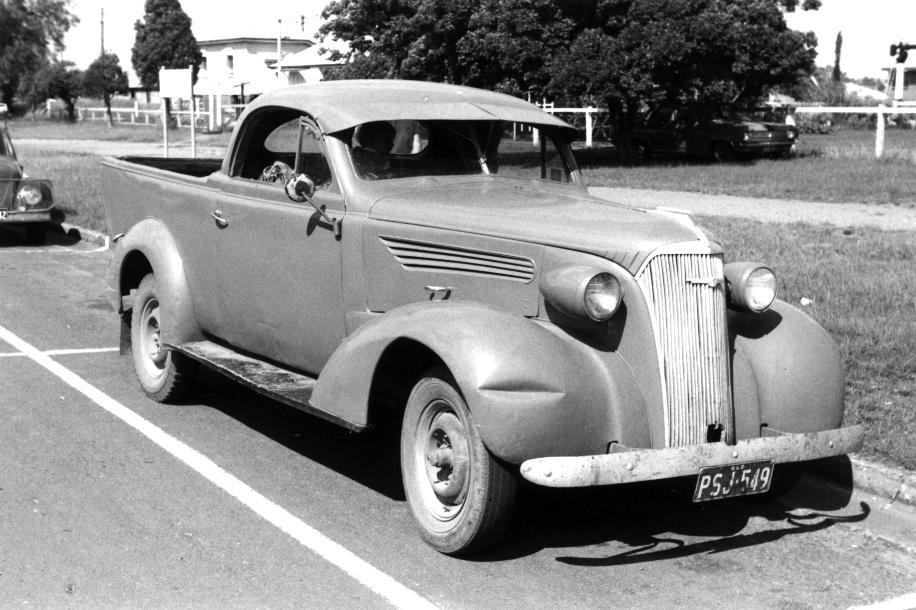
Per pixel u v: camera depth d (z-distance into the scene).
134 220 7.55
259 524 5.09
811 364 5.04
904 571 4.77
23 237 15.94
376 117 5.76
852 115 49.22
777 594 4.49
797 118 41.41
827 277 9.91
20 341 9.01
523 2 25.08
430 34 26.56
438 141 5.94
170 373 6.96
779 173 21.25
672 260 4.59
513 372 4.36
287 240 5.96
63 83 66.81
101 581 4.40
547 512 5.36
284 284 6.03
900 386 6.87
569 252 4.72
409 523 5.16
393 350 4.95
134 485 5.58
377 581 4.48
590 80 24.75
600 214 5.03
